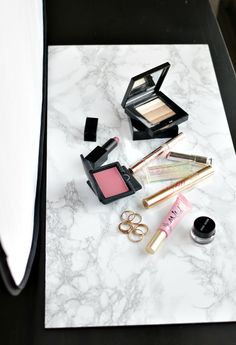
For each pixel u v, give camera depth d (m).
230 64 1.24
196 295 0.92
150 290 0.92
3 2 0.75
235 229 0.99
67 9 1.32
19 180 0.81
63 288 0.93
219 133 1.11
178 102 1.16
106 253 0.96
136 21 1.30
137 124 1.10
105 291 0.92
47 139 1.09
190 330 0.89
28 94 0.92
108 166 1.03
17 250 0.79
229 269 0.95
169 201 1.02
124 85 1.19
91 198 1.02
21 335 0.88
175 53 1.25
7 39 0.76
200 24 1.30
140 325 0.89
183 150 1.08
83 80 1.19
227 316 0.90
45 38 1.20
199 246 0.97
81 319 0.90
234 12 1.52
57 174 1.05
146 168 1.06
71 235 0.98
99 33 1.28
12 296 0.92
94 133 1.09
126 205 1.01
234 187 1.04
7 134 0.73
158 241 0.96
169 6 1.33
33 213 0.96
